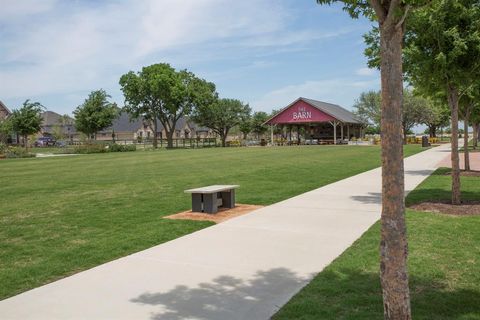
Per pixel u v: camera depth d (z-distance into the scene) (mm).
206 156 34906
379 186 14188
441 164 22359
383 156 3477
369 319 4258
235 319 4395
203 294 5070
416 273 5543
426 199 10977
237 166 23734
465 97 16594
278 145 64812
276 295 4984
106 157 38375
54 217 10164
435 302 4652
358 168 21344
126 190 14828
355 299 4773
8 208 11555
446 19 10266
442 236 7250
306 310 4527
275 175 18531
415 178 16047
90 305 4832
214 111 74312
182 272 5863
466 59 10312
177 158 33188
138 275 5789
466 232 7484
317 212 9828
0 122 61719
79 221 9617
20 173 22734
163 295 5070
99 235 8211
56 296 5125
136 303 4852
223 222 8992
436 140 58312
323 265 6012
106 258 6707
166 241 7629
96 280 5637
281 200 11883
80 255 6883
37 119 55500
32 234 8430
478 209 9453
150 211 10641
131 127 109000
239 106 75562
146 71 71250
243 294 5039
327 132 72812
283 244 7145
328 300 4793
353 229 8078
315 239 7410
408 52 10461
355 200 11406
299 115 62812
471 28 10219
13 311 4723
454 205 9969
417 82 11703
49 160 35875
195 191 9969
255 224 8711
